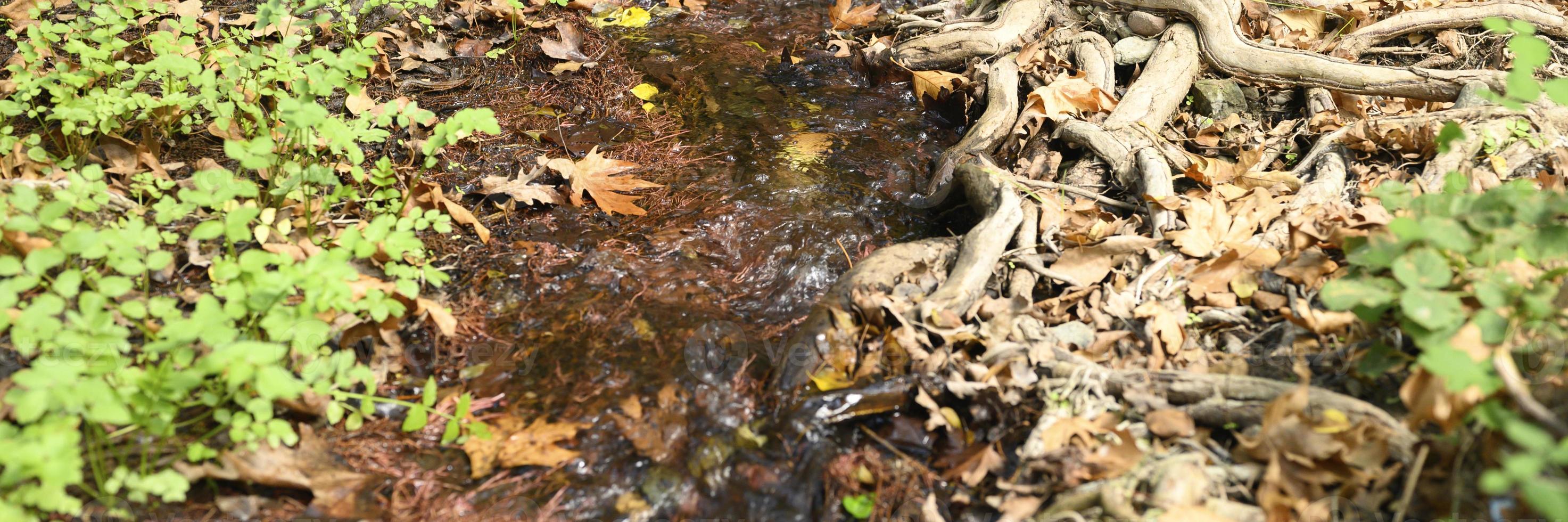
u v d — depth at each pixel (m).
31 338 1.12
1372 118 1.62
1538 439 0.90
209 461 1.18
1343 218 1.42
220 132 1.64
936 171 1.72
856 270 1.45
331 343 1.32
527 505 1.20
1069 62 1.92
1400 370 1.22
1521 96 1.21
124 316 1.30
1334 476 1.12
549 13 2.09
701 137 1.81
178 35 1.78
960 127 1.88
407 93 1.84
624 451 1.25
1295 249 1.37
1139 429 1.22
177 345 1.12
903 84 1.99
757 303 1.47
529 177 1.63
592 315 1.42
